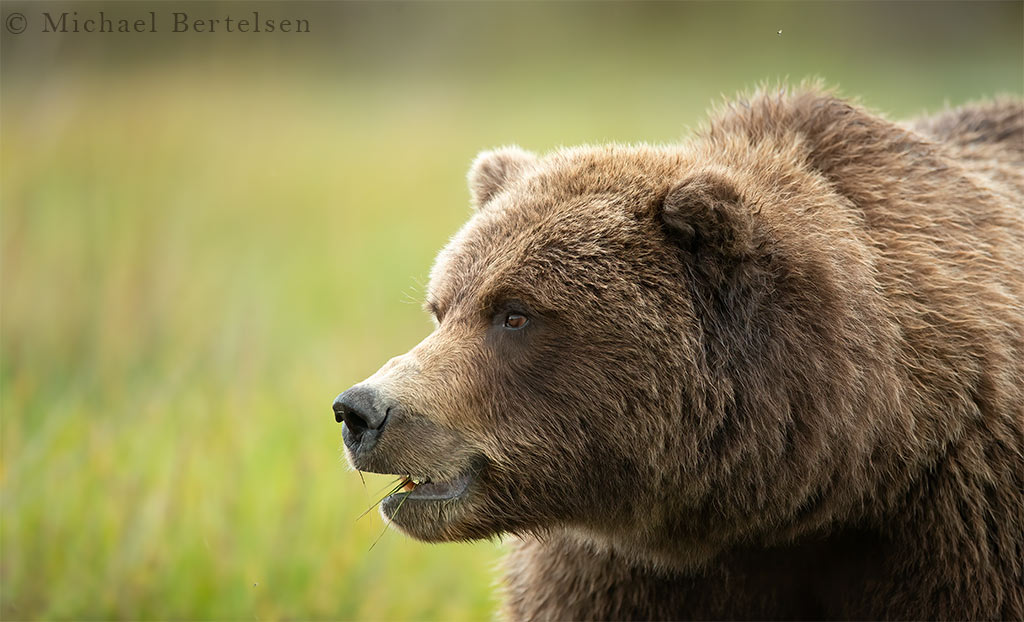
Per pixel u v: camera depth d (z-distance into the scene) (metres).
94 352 14.82
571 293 7.66
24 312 15.59
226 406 12.95
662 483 7.77
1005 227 8.64
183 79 26.36
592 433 7.69
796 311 7.54
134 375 14.52
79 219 18.78
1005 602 7.88
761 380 7.53
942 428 7.84
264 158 26.80
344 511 11.41
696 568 8.48
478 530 7.93
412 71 37.66
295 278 19.62
